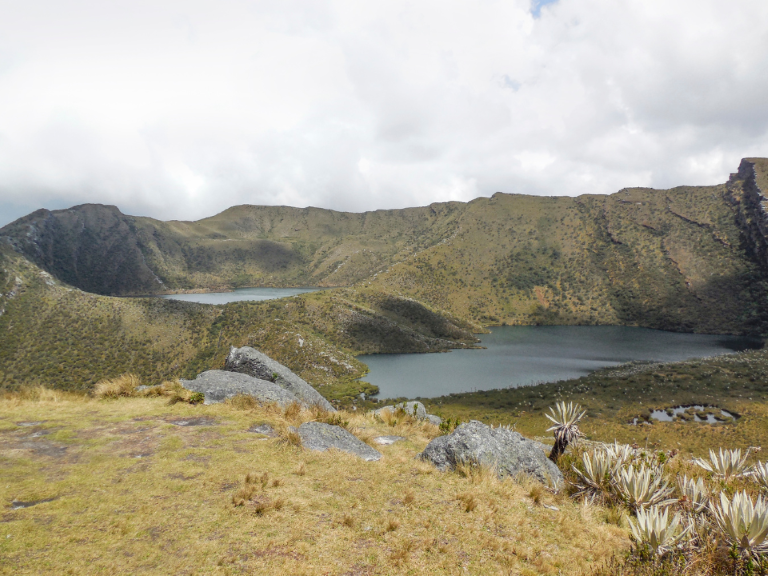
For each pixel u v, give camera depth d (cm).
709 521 644
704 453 4525
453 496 692
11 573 389
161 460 718
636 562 507
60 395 1200
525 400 7800
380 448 998
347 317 16938
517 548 532
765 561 505
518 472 845
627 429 5603
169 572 417
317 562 458
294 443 861
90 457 716
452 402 8238
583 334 19975
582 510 692
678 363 10162
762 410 5991
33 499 549
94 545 452
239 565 438
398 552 491
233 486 637
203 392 1225
